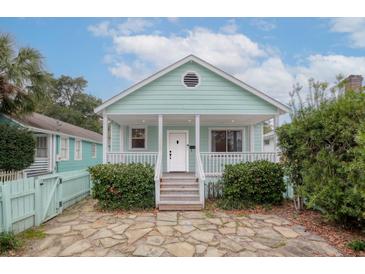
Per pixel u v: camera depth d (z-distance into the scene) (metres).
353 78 9.16
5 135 8.89
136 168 7.64
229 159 9.09
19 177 9.27
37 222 5.54
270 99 9.01
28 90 9.84
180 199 7.59
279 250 4.28
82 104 37.22
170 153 11.60
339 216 5.14
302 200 6.90
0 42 8.93
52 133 12.62
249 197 7.54
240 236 4.94
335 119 5.34
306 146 6.12
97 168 7.52
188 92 9.12
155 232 5.12
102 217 6.34
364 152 4.08
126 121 10.91
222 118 10.10
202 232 5.16
